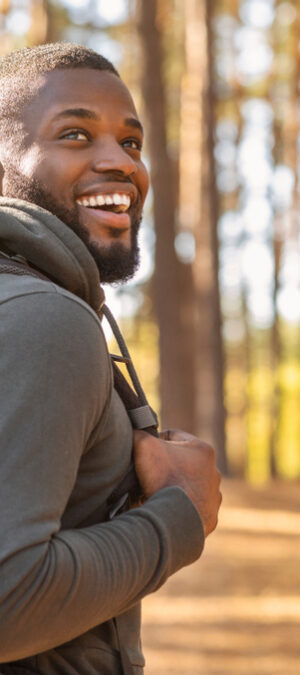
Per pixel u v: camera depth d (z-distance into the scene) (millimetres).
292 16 22531
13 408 1279
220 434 17359
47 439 1280
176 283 17516
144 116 17297
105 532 1365
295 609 7105
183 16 19891
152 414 1657
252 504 14516
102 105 1661
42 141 1641
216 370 17234
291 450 32156
